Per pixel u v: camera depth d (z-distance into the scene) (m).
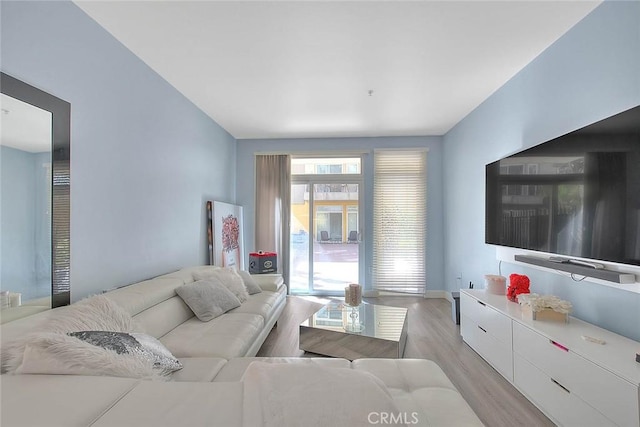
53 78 1.77
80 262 1.95
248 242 5.13
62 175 1.81
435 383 1.44
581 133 1.94
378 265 4.97
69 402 0.85
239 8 1.99
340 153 5.00
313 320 2.78
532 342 1.95
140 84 2.59
